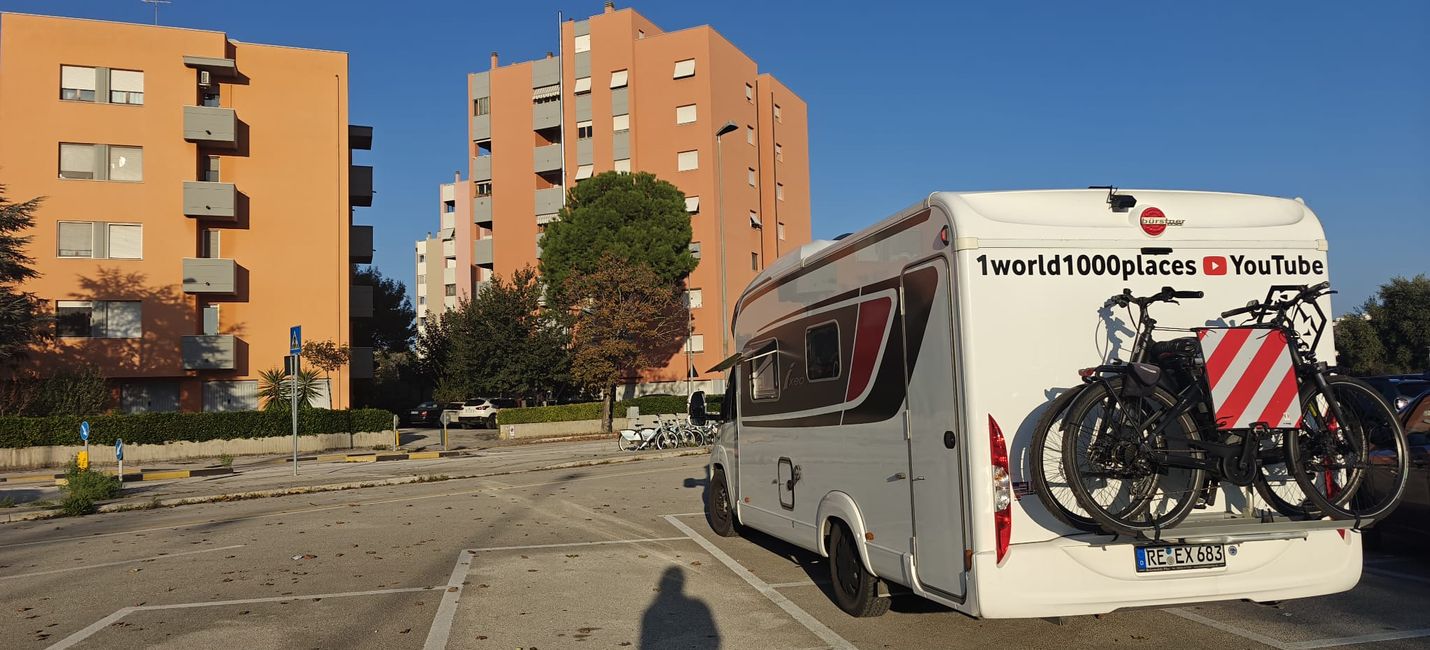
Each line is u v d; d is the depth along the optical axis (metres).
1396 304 38.50
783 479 7.51
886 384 5.62
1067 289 4.91
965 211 4.87
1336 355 5.26
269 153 32.97
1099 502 4.71
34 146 29.69
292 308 32.91
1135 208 5.11
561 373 39.44
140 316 30.58
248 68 32.88
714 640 5.91
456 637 6.03
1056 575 4.68
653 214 39.12
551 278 39.22
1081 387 4.65
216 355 30.88
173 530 11.52
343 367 32.94
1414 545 8.40
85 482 14.33
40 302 26.25
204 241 31.91
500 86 47.59
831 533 6.62
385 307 60.56
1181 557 4.85
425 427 43.47
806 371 6.96
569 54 45.75
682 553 8.97
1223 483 4.99
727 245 42.75
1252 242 5.23
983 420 4.70
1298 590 4.98
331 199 33.59
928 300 5.13
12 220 24.89
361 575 8.11
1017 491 4.72
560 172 46.81
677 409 36.97
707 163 42.38
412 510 12.83
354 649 5.80
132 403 30.81
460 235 70.00
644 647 5.79
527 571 8.17
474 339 39.91
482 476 18.34
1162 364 4.90
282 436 27.72
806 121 53.25
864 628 6.12
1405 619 6.05
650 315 37.12
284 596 7.31
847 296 6.20
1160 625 6.08
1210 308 5.12
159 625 6.46
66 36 30.19
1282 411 4.71
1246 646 5.58
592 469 19.36
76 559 9.43
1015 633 5.96
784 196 49.66
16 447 23.62
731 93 44.50
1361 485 4.80
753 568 8.21
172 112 31.20
